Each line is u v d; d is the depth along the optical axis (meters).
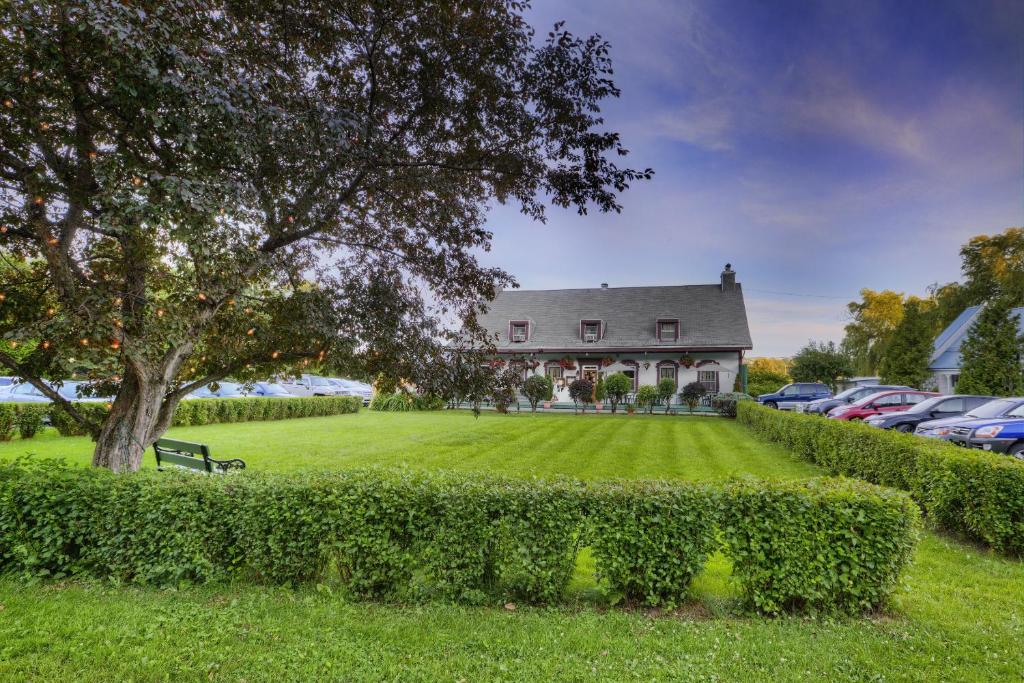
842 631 3.47
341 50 5.20
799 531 3.73
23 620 3.42
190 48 3.91
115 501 4.21
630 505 3.84
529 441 14.17
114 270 5.15
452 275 6.04
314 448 12.57
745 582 3.78
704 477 9.31
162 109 3.88
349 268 5.85
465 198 6.10
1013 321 19.41
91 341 4.30
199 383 5.81
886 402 17.08
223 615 3.54
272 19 4.78
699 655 3.08
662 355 30.83
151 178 3.86
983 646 3.25
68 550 4.40
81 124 4.39
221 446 12.88
